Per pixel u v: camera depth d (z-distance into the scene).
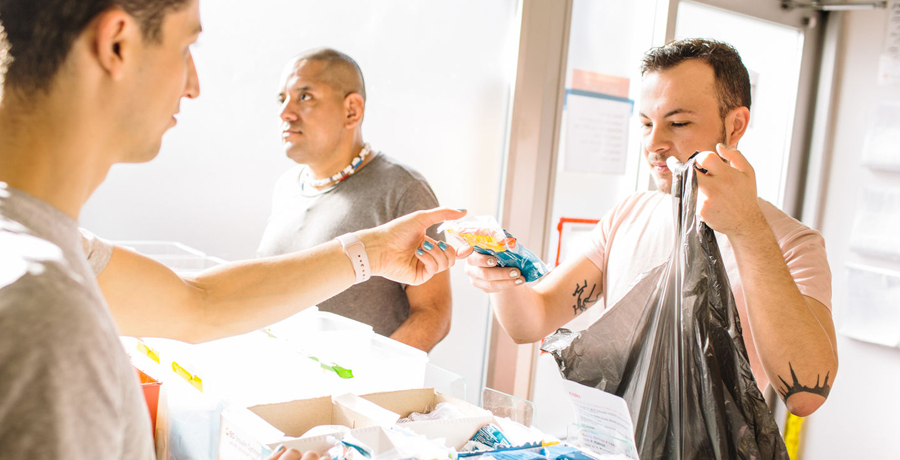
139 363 1.25
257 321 0.98
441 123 2.22
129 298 0.87
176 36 0.55
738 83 1.27
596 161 2.50
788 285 1.02
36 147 0.48
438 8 2.15
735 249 1.04
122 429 0.44
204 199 1.90
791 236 1.22
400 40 2.11
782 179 2.88
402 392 0.98
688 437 0.91
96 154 0.52
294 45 1.97
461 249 1.09
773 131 2.82
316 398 0.92
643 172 2.58
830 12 2.81
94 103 0.50
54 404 0.38
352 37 2.04
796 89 2.82
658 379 0.94
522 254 1.07
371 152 1.85
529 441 0.88
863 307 2.71
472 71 2.24
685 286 0.91
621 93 2.52
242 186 1.96
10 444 0.37
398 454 0.75
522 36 2.21
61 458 0.38
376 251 1.08
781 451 0.89
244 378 1.03
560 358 0.99
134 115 0.53
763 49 2.73
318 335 1.10
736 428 0.89
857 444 2.71
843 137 2.81
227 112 1.90
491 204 2.36
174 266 1.62
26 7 0.47
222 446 0.85
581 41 2.39
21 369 0.37
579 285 1.51
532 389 2.44
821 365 0.99
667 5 2.44
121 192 1.78
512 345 2.36
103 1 0.49
